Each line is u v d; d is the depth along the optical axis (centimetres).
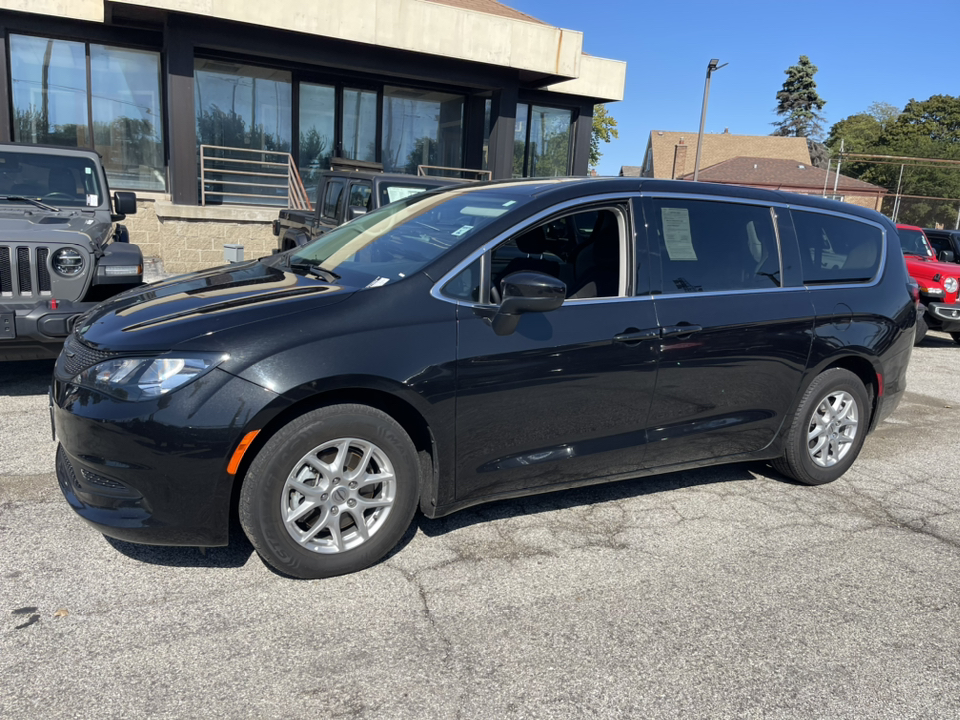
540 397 350
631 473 396
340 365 301
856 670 277
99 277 551
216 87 1533
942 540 394
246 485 299
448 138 1822
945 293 1059
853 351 449
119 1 1206
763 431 431
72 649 265
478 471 346
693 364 391
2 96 1377
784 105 9019
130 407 287
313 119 1650
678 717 247
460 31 1485
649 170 6350
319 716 238
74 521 363
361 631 285
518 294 320
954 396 745
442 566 337
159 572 320
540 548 360
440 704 247
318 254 407
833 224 459
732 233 414
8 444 462
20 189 700
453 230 364
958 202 6344
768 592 330
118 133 1493
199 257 1320
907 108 9062
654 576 339
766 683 266
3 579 309
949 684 271
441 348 324
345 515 324
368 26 1398
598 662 273
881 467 510
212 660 263
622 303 372
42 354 524
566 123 1936
